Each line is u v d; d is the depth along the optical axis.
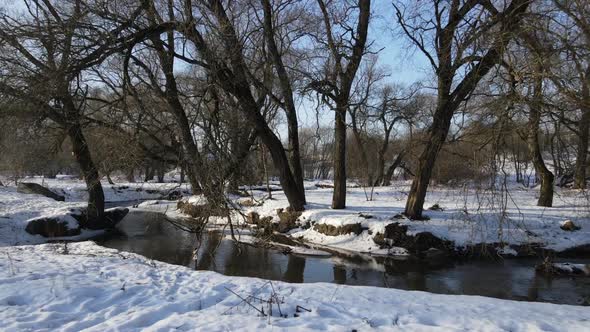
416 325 5.94
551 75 7.78
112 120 11.18
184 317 6.05
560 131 10.02
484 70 11.02
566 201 19.50
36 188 27.59
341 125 18.41
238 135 9.70
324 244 16.45
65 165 23.28
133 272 8.59
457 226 15.15
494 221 15.30
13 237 16.73
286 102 17.34
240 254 15.04
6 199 22.53
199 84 11.87
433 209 17.64
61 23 9.91
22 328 5.51
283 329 5.59
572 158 12.43
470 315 6.54
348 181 40.03
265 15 14.77
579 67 8.02
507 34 8.80
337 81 17.55
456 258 14.49
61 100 11.05
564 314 6.76
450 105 14.84
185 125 9.05
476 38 9.27
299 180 19.38
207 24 10.76
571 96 7.91
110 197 33.53
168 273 8.77
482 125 8.88
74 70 9.98
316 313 6.38
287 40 16.56
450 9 13.47
